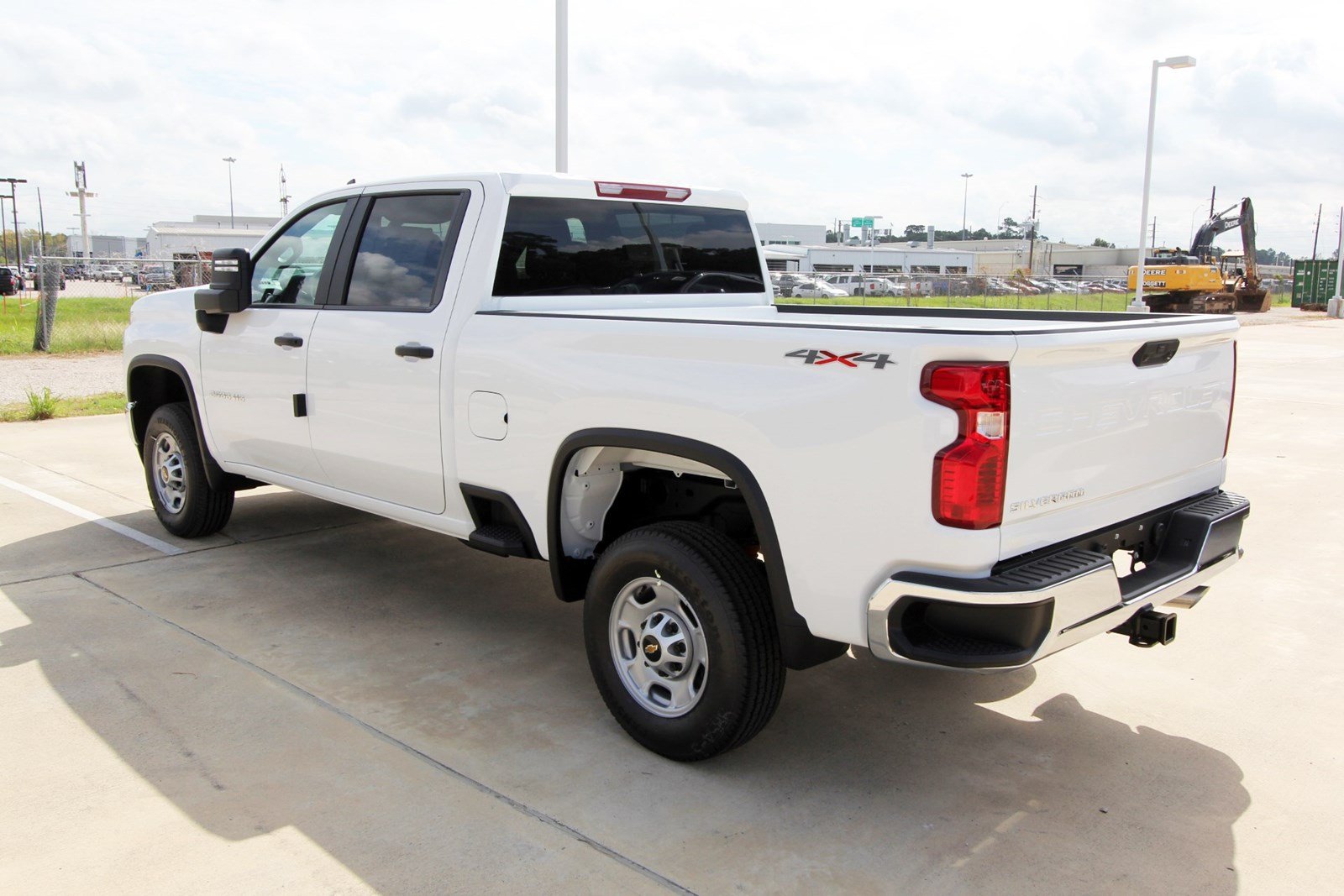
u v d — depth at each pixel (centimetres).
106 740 353
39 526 634
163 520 609
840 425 286
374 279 452
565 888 274
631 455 373
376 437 443
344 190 475
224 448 545
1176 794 332
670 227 485
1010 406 272
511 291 415
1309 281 5075
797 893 274
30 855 284
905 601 278
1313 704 404
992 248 12219
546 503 376
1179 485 359
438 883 275
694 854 292
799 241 10569
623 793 325
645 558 336
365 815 309
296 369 480
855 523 287
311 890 271
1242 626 491
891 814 317
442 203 430
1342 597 533
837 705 400
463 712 382
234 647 442
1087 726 384
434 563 570
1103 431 309
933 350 270
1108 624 302
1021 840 304
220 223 9731
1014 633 271
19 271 5159
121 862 281
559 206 432
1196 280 4041
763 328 305
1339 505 734
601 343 351
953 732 377
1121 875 286
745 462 309
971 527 270
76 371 1528
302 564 562
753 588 321
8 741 351
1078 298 4438
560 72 979
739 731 326
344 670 420
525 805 316
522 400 377
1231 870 290
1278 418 1156
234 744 352
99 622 466
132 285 5894
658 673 350
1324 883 284
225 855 286
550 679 416
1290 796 332
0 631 452
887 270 8669
